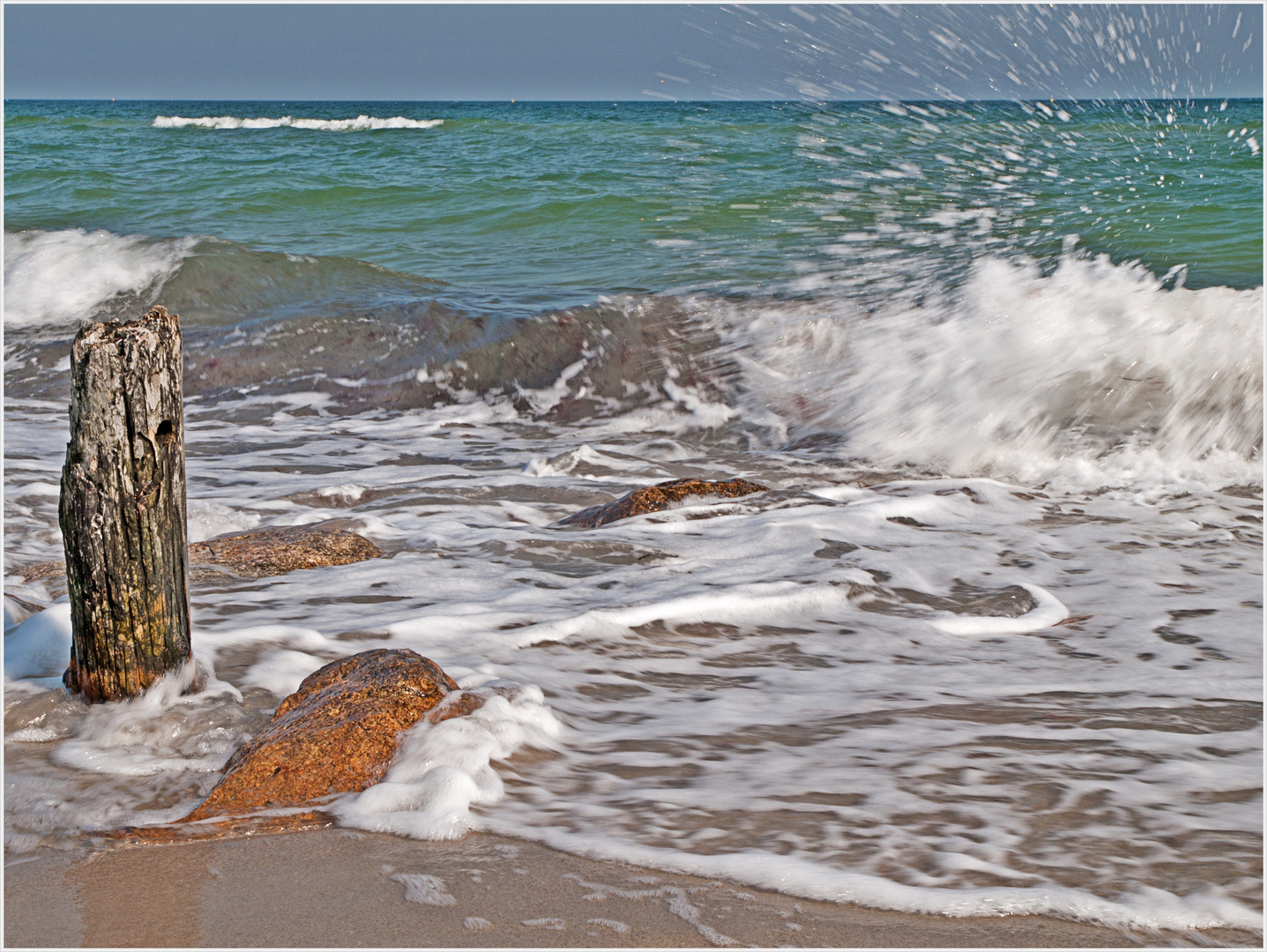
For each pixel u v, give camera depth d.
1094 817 2.86
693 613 4.79
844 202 14.82
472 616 4.55
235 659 3.96
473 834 2.73
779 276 11.78
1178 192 13.58
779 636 4.66
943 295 10.33
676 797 2.99
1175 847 2.68
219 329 11.38
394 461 8.31
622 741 3.44
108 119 44.69
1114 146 15.96
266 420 9.66
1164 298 9.27
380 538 5.97
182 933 2.26
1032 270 10.56
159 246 13.04
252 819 2.81
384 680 3.34
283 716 3.29
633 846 2.66
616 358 10.27
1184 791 3.04
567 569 5.46
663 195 16.91
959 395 8.80
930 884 2.48
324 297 12.13
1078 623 4.92
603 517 6.46
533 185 18.91
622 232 15.14
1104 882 2.49
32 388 10.37
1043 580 5.58
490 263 13.94
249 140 31.78
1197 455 7.80
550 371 10.25
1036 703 3.86
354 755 3.07
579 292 11.91
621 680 4.08
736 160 19.66
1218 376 8.34
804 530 6.17
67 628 4.02
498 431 9.38
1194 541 6.33
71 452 3.33
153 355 3.31
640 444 8.84
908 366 9.35
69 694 3.48
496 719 3.32
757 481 7.70
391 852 2.63
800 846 2.67
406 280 12.84
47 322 11.83
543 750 3.29
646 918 2.33
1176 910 2.37
